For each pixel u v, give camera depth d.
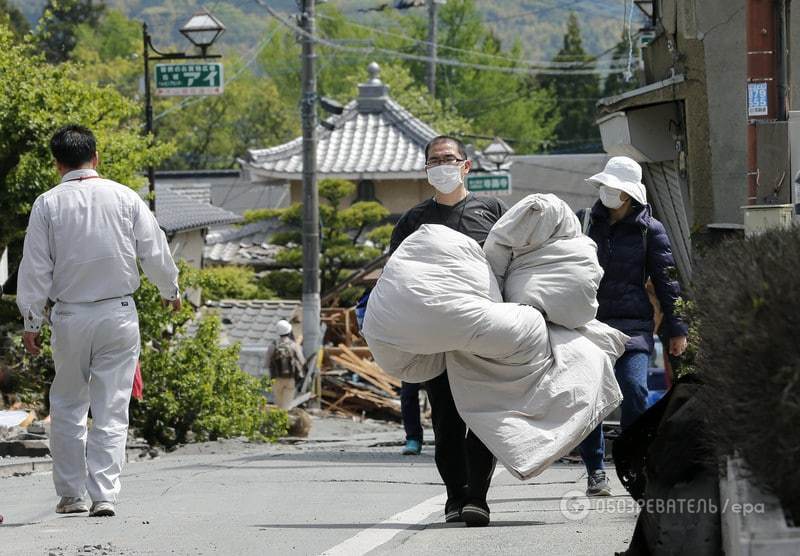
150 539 12.27
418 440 23.72
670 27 27.44
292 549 11.51
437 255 12.02
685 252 28.64
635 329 15.29
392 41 143.75
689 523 9.15
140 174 39.75
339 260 63.19
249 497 16.45
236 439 29.02
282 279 63.19
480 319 11.69
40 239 13.89
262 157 75.94
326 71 144.25
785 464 7.15
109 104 31.50
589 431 11.98
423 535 12.28
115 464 14.16
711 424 8.12
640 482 10.29
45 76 30.55
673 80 26.92
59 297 14.00
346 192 62.91
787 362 7.03
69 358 14.08
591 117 156.75
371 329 12.10
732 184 26.50
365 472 19.78
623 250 15.41
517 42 153.12
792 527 7.30
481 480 12.57
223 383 29.62
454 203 13.87
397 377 12.47
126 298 14.18
